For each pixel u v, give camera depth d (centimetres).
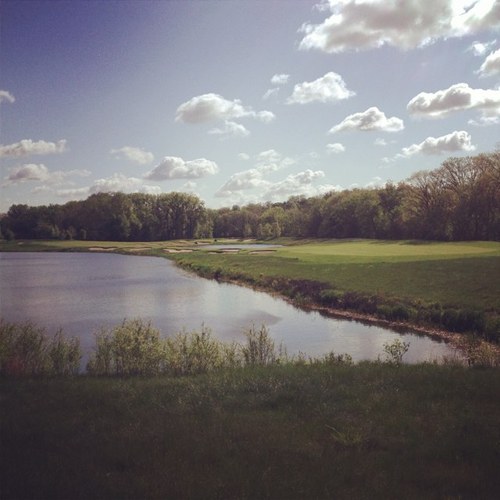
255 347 1964
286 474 725
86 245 13250
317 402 1120
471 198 9031
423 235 10244
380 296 3434
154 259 9238
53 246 12888
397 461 788
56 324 3038
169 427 919
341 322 3122
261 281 4912
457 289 3262
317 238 14300
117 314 3400
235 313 3456
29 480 675
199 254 8731
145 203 16962
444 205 9788
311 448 836
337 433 916
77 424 941
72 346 1973
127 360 1705
